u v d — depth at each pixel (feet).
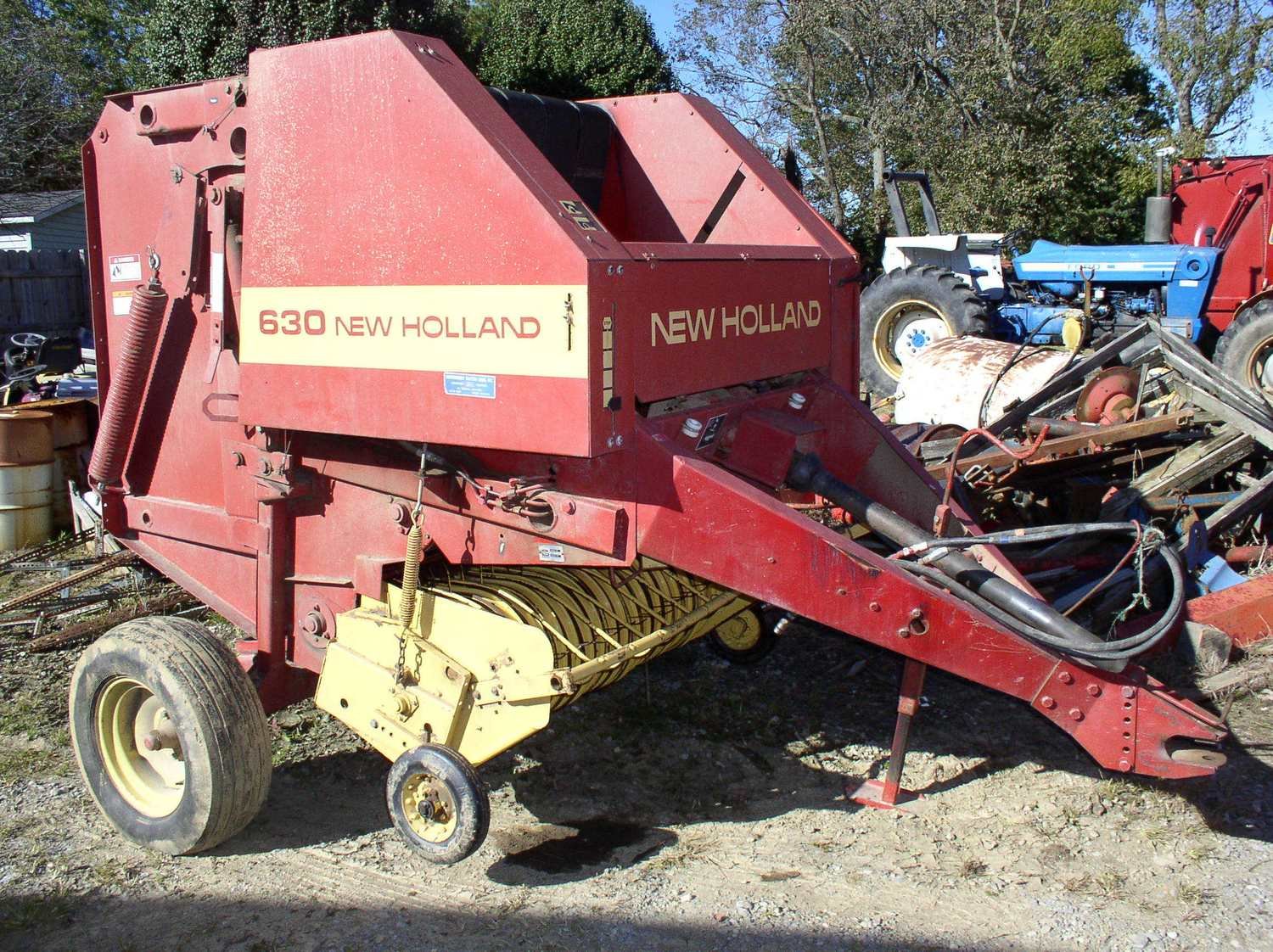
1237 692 15.96
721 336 11.93
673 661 18.15
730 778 14.30
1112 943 10.32
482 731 11.12
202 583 14.21
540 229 9.64
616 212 16.33
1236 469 22.04
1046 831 12.57
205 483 13.82
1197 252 38.04
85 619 20.17
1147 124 90.63
